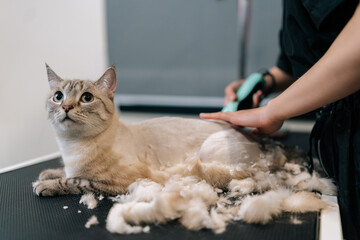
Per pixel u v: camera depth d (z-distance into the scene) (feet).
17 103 4.69
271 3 5.50
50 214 1.95
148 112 6.53
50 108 2.51
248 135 2.80
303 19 2.31
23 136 4.81
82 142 2.48
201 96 6.28
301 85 2.13
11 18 4.50
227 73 5.99
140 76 6.56
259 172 2.42
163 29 6.17
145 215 1.76
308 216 1.86
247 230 1.69
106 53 6.43
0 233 1.70
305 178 2.37
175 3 5.97
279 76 3.70
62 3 5.04
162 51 6.29
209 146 2.58
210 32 5.92
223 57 5.96
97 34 5.69
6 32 4.47
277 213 1.85
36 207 2.06
